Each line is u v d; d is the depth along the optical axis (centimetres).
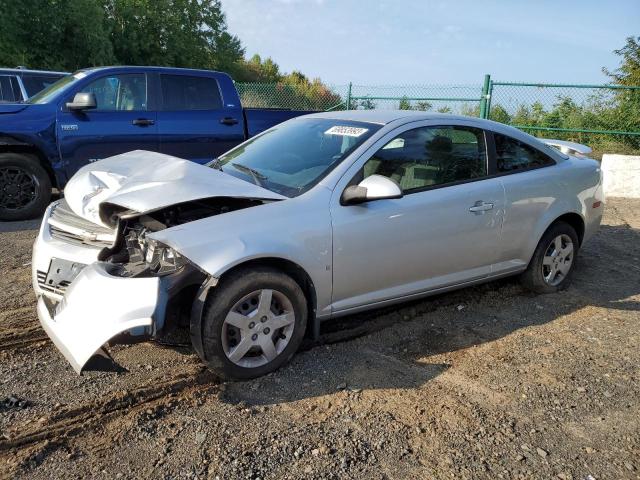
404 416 304
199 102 794
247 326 324
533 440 287
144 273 304
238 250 311
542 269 483
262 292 325
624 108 1275
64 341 296
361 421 298
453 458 271
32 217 724
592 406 320
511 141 457
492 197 425
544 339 405
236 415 300
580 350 389
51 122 703
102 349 292
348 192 353
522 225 448
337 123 426
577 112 1312
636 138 1283
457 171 417
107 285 295
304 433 286
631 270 577
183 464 260
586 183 500
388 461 267
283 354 343
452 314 446
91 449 270
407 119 406
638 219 834
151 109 759
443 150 413
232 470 257
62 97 716
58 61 1966
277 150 424
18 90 1013
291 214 337
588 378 351
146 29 2647
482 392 331
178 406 308
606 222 809
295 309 341
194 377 336
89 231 362
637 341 405
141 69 759
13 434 277
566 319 442
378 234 365
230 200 348
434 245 396
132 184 351
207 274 312
